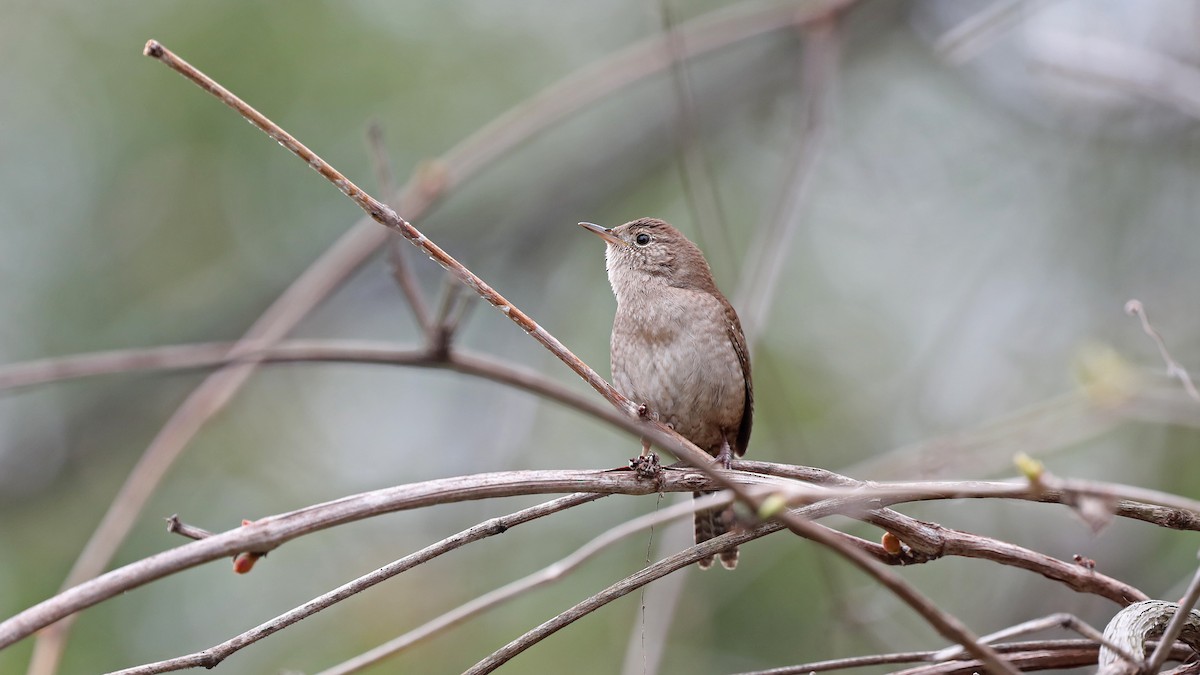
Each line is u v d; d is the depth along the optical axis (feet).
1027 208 40.88
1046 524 32.94
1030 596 32.04
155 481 25.66
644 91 46.93
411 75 40.78
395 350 24.36
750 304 26.94
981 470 27.07
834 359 38.83
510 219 46.65
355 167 40.04
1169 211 38.73
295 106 39.68
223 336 40.65
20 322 38.70
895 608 31.17
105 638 31.78
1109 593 18.03
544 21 43.24
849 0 33.04
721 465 18.88
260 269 40.52
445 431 40.63
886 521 17.94
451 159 32.50
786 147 43.52
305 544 35.83
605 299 42.93
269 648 33.58
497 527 16.65
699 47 34.73
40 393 41.11
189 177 39.75
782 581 32.22
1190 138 39.01
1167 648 15.16
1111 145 39.83
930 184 42.96
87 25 38.96
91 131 39.14
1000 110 43.70
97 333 39.19
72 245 39.47
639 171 46.44
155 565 13.91
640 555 33.68
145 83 38.88
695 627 31.55
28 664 29.30
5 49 38.86
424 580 34.63
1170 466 33.19
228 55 38.93
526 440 37.45
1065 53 32.35
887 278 40.93
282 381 40.19
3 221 38.91
